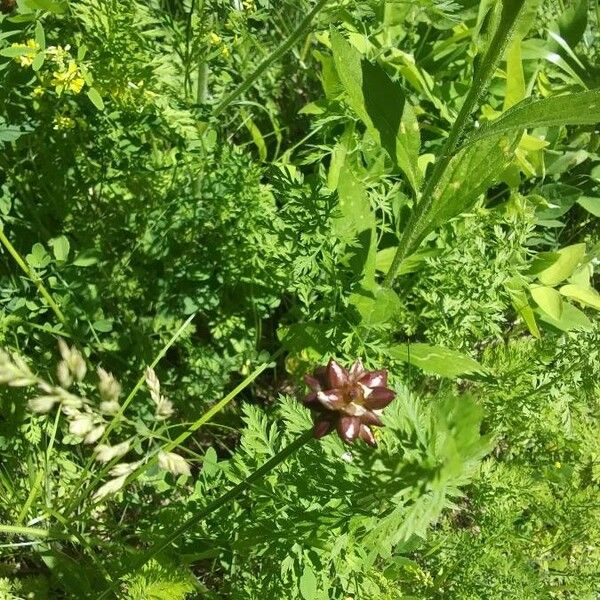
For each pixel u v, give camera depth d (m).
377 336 0.38
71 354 0.27
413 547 0.36
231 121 0.45
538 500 0.39
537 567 0.40
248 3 0.39
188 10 0.43
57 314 0.37
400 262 0.37
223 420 0.42
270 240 0.39
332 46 0.35
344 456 0.27
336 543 0.29
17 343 0.36
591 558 0.40
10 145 0.41
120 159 0.39
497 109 0.47
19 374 0.26
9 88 0.39
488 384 0.39
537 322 0.44
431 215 0.35
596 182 0.50
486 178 0.35
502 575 0.35
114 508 0.38
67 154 0.39
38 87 0.36
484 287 0.39
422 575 0.36
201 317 0.44
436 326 0.40
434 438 0.21
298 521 0.29
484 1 0.40
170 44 0.40
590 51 0.53
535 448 0.41
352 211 0.37
